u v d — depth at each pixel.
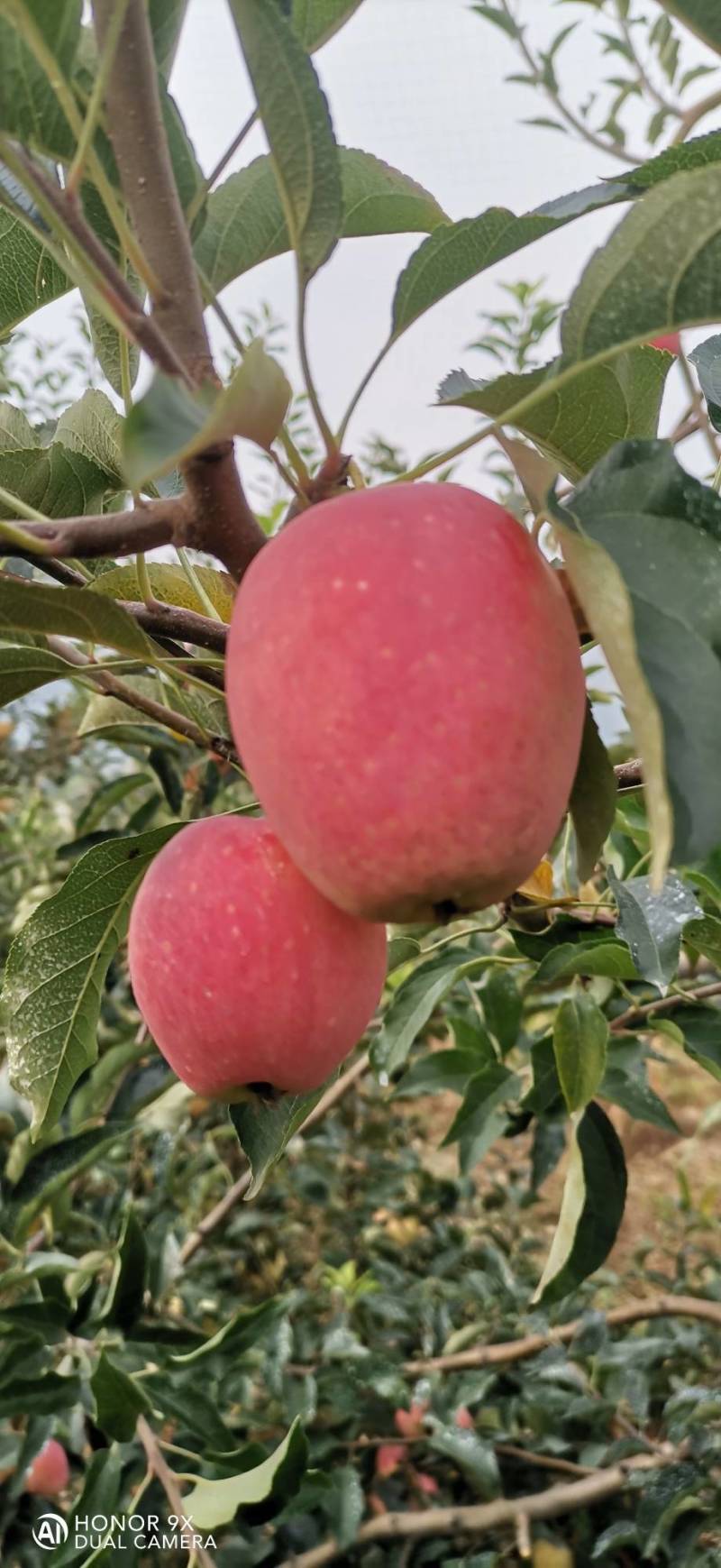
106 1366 0.39
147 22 0.21
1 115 0.21
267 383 0.18
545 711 0.18
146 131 0.21
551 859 0.56
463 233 0.24
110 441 0.33
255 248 0.31
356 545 0.19
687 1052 0.43
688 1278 0.89
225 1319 0.78
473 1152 0.52
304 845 0.19
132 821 0.73
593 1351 0.59
